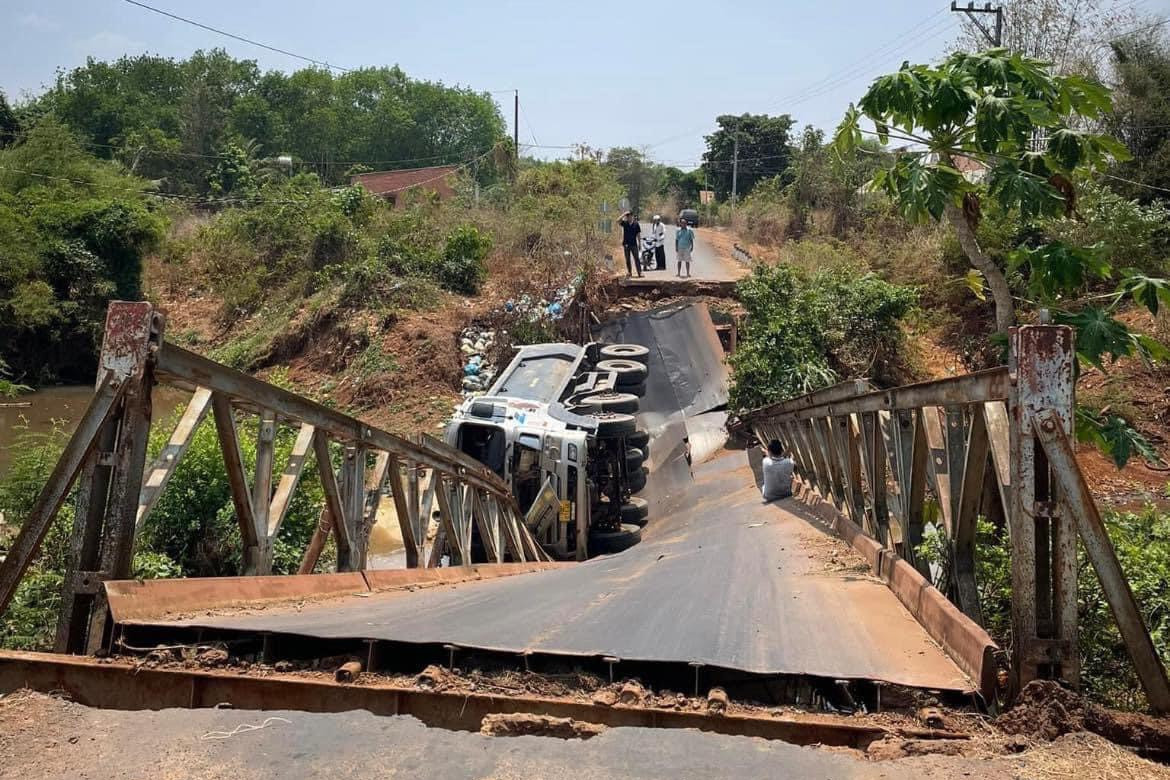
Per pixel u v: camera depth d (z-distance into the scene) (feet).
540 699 10.96
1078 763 9.66
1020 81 21.71
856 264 88.89
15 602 19.42
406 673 12.32
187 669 11.60
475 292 90.48
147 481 14.25
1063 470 11.39
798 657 12.35
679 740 10.17
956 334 79.97
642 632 13.69
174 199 154.30
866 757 9.92
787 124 222.48
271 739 10.02
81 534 12.85
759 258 97.04
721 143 222.89
